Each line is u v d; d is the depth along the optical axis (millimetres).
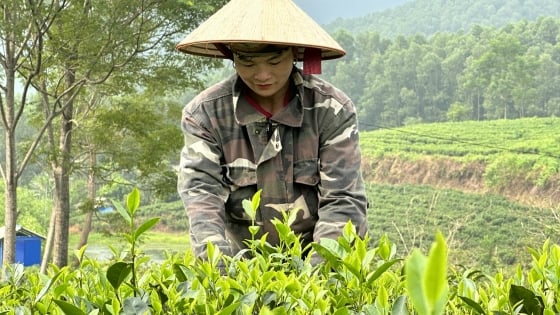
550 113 87000
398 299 1181
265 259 1854
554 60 101500
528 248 1658
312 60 2758
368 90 97938
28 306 1605
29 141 22281
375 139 73250
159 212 64000
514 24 111000
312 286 1421
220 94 2840
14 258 18844
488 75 88750
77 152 23141
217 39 2564
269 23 2584
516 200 54906
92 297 1592
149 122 21266
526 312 1414
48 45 17844
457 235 44844
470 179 60094
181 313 1409
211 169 2758
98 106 23109
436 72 95625
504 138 68812
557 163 55375
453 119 87250
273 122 2799
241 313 1342
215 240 2434
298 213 2869
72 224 53094
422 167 63344
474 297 1477
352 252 1578
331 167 2760
